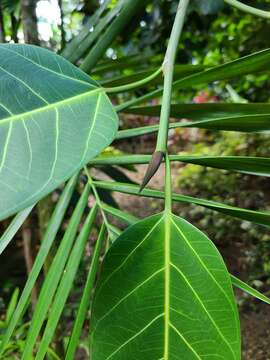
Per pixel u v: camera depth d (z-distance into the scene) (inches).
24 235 25.8
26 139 6.7
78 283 40.5
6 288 52.5
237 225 64.1
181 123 12.6
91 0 34.0
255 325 45.8
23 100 7.2
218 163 11.4
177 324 7.9
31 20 21.0
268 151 75.9
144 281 8.0
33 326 11.0
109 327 8.0
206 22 37.3
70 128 7.1
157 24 36.5
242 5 11.8
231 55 49.4
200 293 7.9
